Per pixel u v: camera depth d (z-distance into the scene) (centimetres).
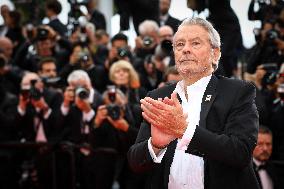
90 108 1138
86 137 1143
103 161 1130
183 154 544
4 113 1195
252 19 1408
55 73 1332
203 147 511
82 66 1328
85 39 1433
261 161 1029
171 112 505
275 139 1098
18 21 1656
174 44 545
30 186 1201
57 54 1479
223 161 516
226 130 533
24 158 1211
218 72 1083
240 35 1359
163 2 1524
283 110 1096
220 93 547
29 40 1550
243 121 531
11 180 1202
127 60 1311
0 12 1748
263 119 1071
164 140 518
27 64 1513
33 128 1183
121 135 1084
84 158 1145
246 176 539
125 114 1087
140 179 1106
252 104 543
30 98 1161
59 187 1154
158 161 535
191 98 552
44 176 1160
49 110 1167
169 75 1048
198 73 544
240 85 548
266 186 1023
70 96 1145
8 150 1200
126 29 1658
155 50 1295
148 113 511
